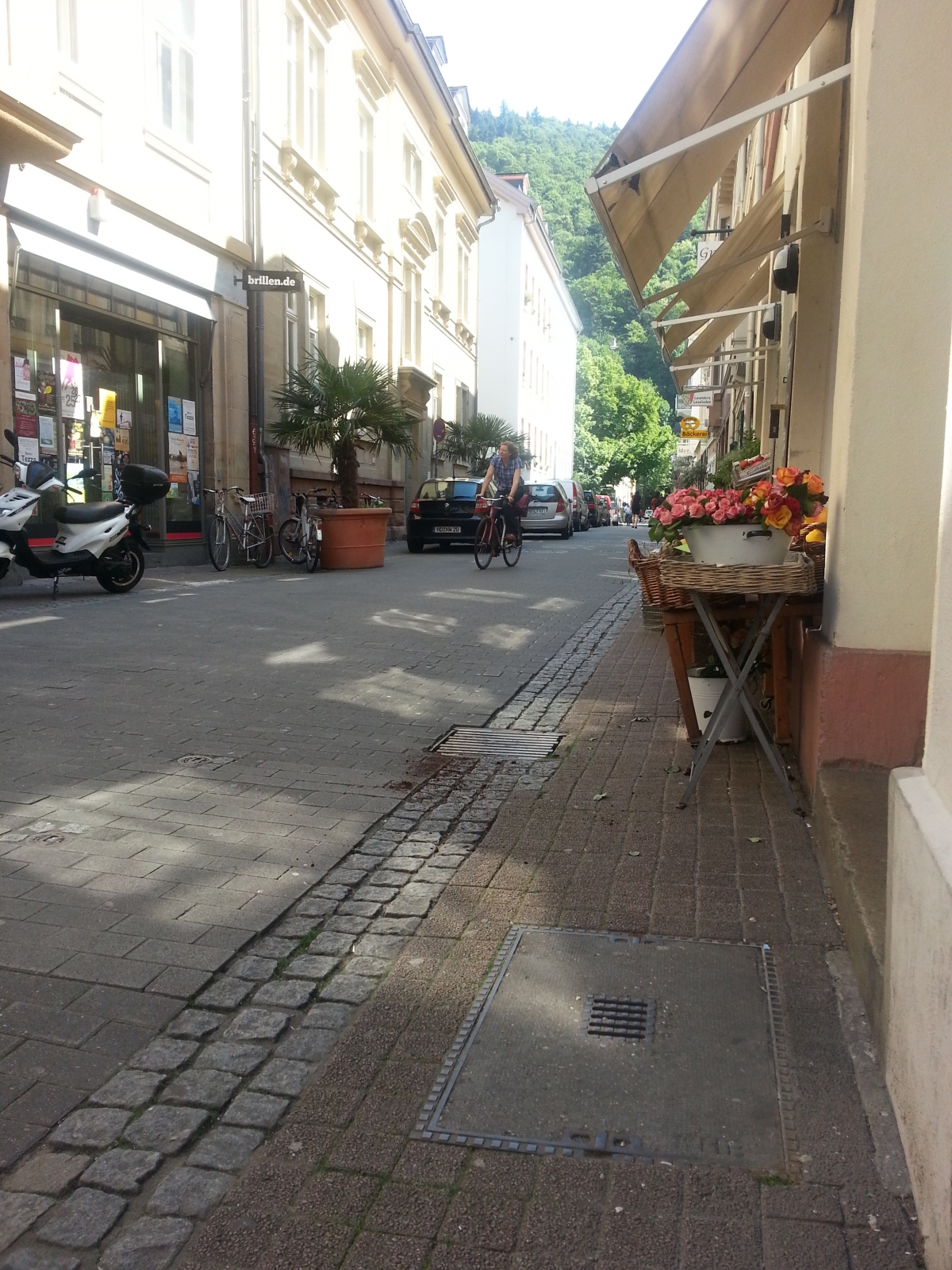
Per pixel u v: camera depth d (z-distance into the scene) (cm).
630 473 8481
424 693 698
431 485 2180
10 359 1154
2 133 1040
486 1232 214
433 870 401
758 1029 286
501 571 1579
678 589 499
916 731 407
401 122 2573
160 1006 299
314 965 326
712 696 567
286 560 1730
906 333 389
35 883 380
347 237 2214
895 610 404
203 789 492
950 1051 191
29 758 529
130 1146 239
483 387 5281
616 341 8838
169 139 1468
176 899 371
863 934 296
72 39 1268
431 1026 291
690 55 468
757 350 1220
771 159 1220
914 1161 220
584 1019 292
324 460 2112
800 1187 226
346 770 529
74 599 1072
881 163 384
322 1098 259
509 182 6019
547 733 601
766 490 454
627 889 378
